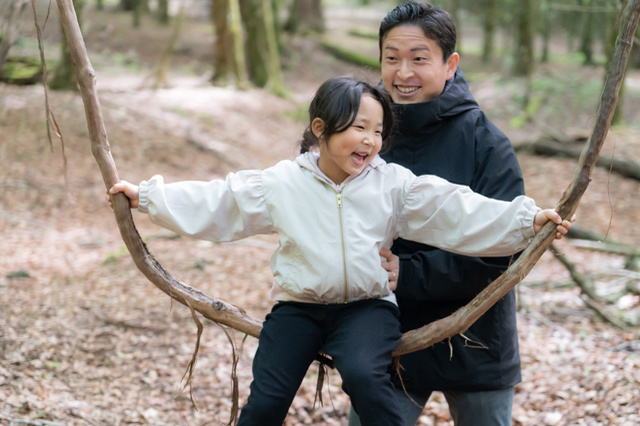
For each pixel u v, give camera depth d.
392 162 2.49
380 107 2.18
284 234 2.22
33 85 13.29
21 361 4.32
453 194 2.18
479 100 17.56
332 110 2.13
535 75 19.12
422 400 2.48
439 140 2.46
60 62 13.18
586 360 4.50
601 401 3.88
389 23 2.46
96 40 22.33
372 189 2.22
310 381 4.34
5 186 9.18
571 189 2.05
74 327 4.98
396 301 2.43
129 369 4.41
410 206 2.24
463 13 34.53
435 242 2.24
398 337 2.20
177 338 4.89
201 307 2.38
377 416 2.02
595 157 2.03
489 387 2.40
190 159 11.70
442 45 2.42
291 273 2.22
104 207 9.20
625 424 3.59
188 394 4.12
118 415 3.83
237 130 13.95
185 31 25.84
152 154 11.41
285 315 2.23
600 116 2.02
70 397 3.98
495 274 2.32
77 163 10.39
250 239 8.03
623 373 4.18
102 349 4.66
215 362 4.55
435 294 2.34
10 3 5.27
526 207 2.09
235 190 2.25
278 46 24.59
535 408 3.95
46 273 6.55
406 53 2.42
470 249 2.18
